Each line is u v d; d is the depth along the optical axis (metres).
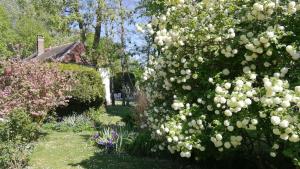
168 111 5.69
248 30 4.82
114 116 16.66
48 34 38.34
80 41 23.17
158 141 7.53
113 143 8.95
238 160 6.75
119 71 26.72
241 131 4.71
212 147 5.44
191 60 5.16
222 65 5.11
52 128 12.40
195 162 7.38
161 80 5.96
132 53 21.34
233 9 4.80
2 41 31.02
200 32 4.95
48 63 11.52
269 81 4.03
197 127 4.82
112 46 23.95
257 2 4.53
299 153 4.28
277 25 4.55
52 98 10.24
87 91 14.88
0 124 7.79
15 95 9.81
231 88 4.65
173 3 5.07
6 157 7.15
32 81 9.98
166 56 5.34
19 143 7.74
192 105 5.08
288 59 4.63
